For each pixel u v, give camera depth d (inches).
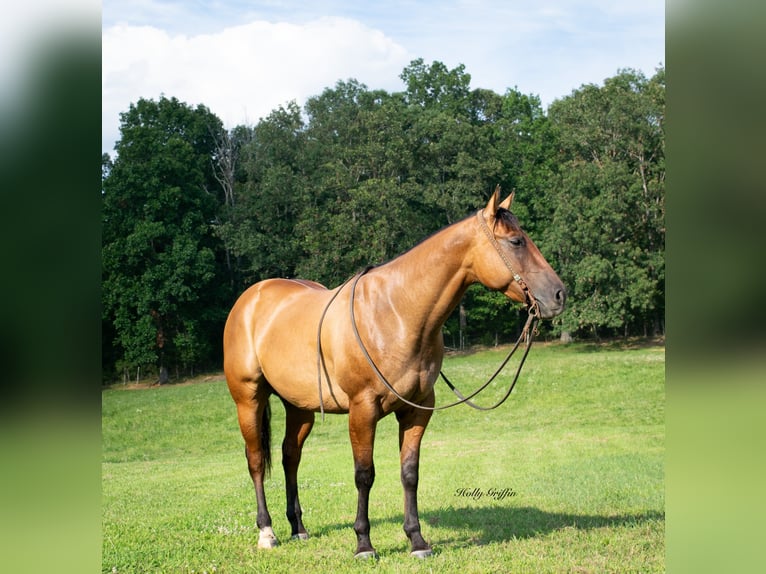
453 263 198.4
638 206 1518.2
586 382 933.2
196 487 390.6
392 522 260.4
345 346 207.2
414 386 203.0
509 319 1656.0
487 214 197.5
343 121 1825.8
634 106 1563.7
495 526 246.4
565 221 1531.7
